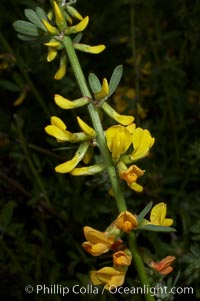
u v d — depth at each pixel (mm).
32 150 366
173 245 297
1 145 357
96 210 325
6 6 479
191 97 399
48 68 377
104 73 455
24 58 401
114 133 168
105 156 172
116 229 167
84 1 517
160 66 372
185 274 267
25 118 396
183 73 370
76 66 180
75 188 335
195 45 397
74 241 322
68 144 348
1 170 357
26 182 362
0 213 347
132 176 165
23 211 353
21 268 318
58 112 371
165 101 377
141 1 387
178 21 428
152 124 370
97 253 167
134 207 331
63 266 328
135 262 171
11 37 471
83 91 177
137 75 372
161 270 172
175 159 360
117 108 370
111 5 493
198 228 269
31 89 355
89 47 184
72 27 181
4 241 327
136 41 405
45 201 346
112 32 479
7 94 407
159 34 399
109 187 302
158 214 173
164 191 336
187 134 371
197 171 331
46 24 178
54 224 350
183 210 314
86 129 171
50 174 368
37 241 353
